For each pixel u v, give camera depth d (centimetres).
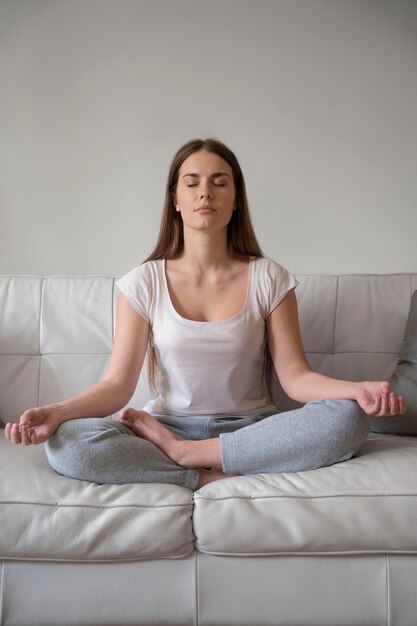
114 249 298
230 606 133
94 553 132
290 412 151
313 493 134
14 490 135
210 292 180
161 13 297
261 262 186
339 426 145
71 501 134
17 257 297
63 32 297
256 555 134
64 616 133
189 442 152
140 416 155
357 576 134
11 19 297
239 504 134
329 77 295
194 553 135
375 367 208
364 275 215
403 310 210
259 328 178
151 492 137
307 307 212
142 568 134
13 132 297
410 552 134
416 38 294
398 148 295
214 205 177
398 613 133
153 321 178
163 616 133
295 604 133
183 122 297
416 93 295
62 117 297
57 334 209
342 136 296
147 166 297
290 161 296
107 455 141
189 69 297
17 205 297
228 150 188
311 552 134
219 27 297
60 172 297
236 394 174
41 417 145
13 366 208
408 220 296
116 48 297
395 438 179
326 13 296
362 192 296
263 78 296
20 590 134
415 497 133
